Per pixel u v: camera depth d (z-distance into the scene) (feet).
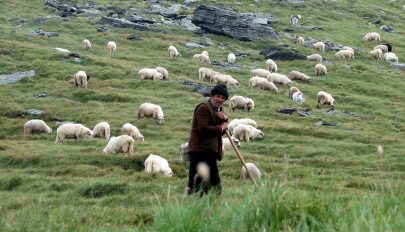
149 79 172.24
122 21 255.91
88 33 240.94
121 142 91.15
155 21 271.28
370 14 336.29
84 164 86.12
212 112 40.19
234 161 87.04
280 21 293.23
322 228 21.57
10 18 258.37
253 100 161.99
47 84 164.25
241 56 226.58
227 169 81.66
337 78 202.90
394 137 129.18
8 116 134.51
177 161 87.30
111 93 153.48
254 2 329.72
